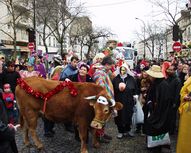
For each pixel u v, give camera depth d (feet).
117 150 23.89
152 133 21.80
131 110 26.84
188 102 18.75
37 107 21.83
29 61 46.73
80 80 26.37
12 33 138.51
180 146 18.90
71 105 21.18
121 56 34.94
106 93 20.44
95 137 24.14
